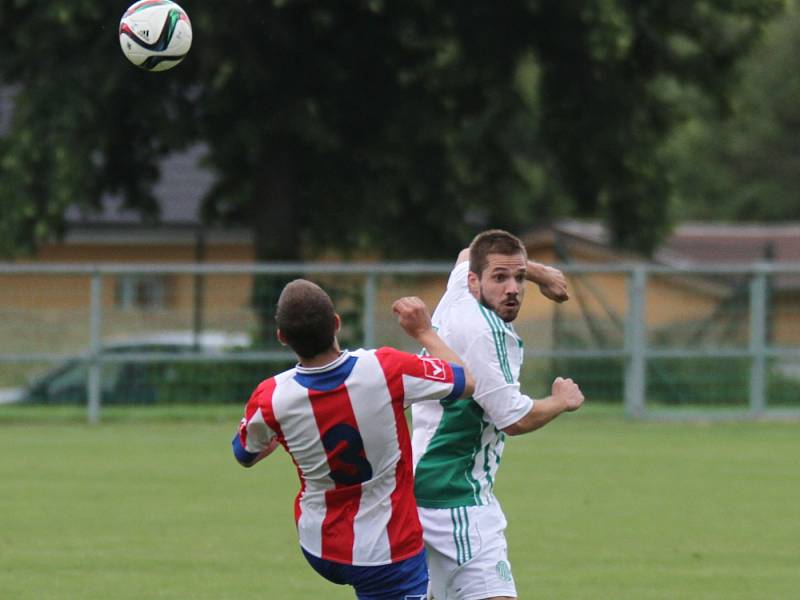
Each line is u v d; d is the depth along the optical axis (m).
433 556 21.66
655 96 85.50
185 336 66.88
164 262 114.06
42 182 73.44
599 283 79.88
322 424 19.52
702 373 66.69
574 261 112.25
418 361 19.89
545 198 140.00
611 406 66.88
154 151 82.38
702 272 65.88
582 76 79.75
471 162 85.94
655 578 31.03
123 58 71.31
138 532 36.66
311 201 84.44
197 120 76.00
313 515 20.19
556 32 76.75
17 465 50.00
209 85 72.62
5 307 66.56
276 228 81.12
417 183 81.31
